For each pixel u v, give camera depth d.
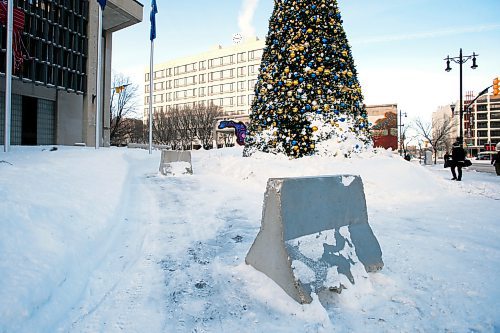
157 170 11.95
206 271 3.47
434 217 5.89
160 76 98.81
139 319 2.58
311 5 9.78
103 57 30.50
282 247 2.90
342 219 3.30
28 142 22.47
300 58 9.46
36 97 22.77
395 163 8.66
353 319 2.54
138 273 3.43
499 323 2.45
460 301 2.79
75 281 3.14
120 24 29.67
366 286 3.00
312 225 3.08
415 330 2.39
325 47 9.56
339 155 8.96
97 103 16.19
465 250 4.06
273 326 2.45
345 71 9.66
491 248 4.13
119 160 11.96
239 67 85.38
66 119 24.48
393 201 7.43
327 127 9.16
